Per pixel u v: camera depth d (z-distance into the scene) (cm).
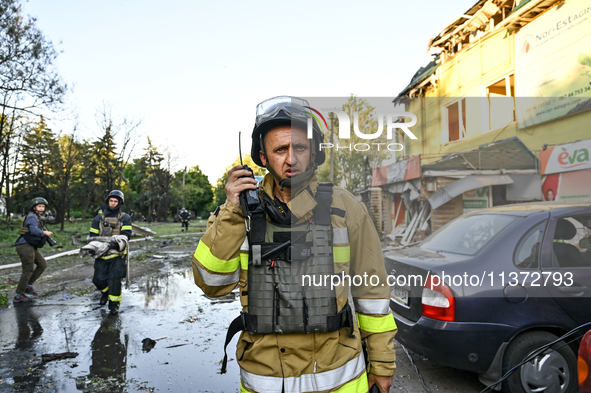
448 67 1112
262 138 137
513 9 906
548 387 260
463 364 263
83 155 3022
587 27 713
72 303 585
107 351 390
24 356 378
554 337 264
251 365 129
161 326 471
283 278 126
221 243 129
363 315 142
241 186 129
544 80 796
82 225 3275
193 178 7181
